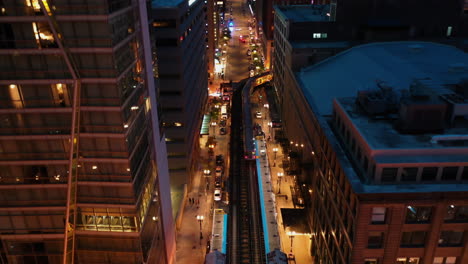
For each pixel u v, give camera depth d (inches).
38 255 1724.9
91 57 1444.4
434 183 1706.4
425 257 1695.4
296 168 3417.8
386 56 3398.1
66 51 1414.9
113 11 1453.0
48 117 1505.9
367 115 2118.6
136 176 1732.3
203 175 3786.9
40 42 1398.9
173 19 2844.5
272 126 4638.3
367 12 3885.3
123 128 1558.8
